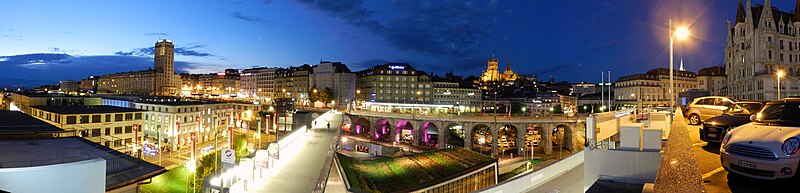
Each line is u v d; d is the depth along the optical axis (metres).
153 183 66.06
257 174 31.45
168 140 103.44
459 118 108.31
